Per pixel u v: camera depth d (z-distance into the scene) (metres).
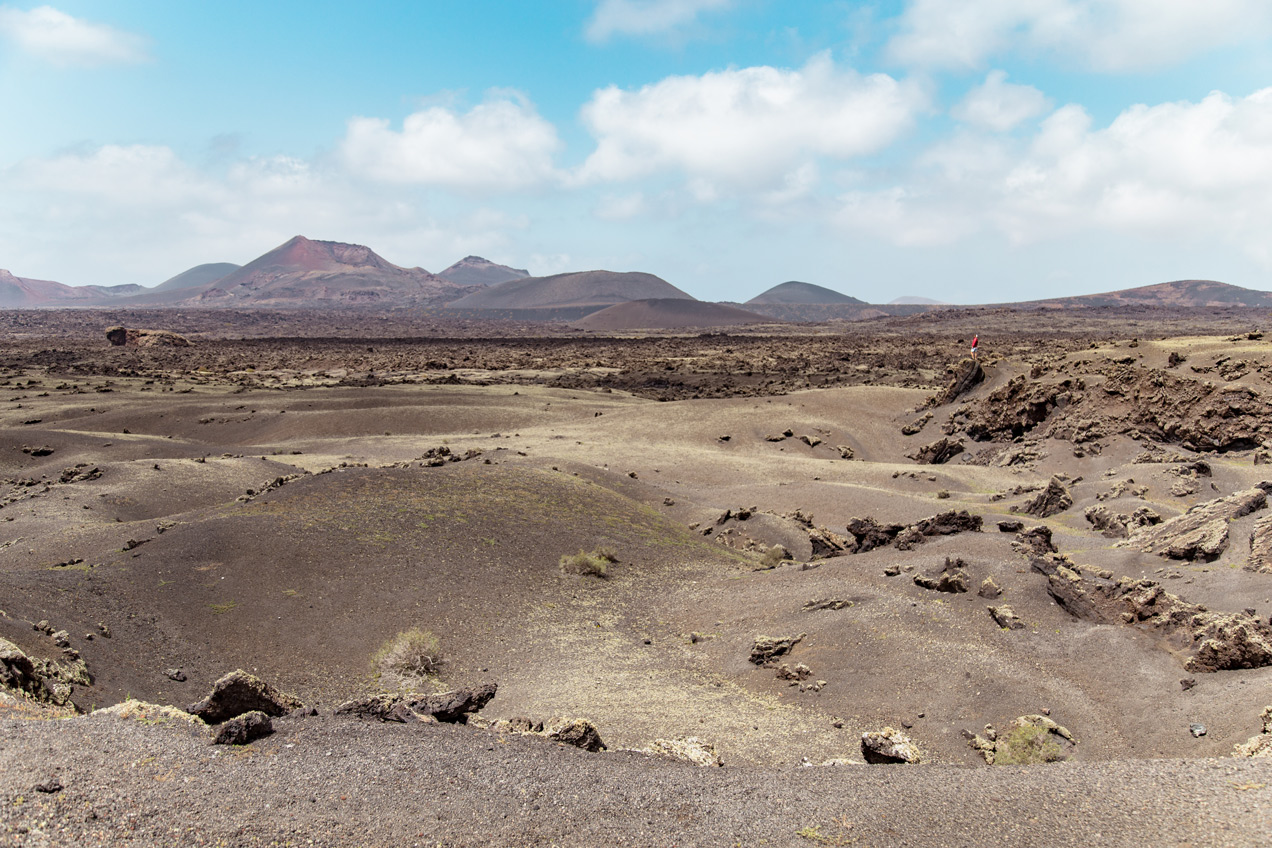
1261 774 15.00
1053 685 26.80
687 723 25.77
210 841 12.90
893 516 60.88
